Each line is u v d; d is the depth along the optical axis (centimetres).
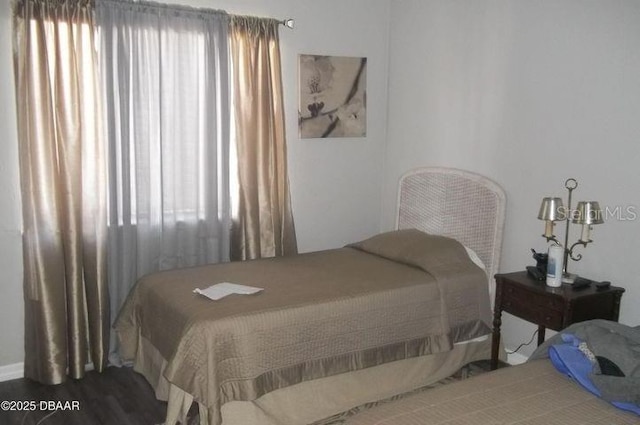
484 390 204
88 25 330
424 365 320
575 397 200
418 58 432
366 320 291
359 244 405
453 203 395
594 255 310
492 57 369
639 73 283
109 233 356
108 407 304
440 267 335
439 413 185
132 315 320
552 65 329
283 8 411
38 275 324
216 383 244
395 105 461
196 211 383
